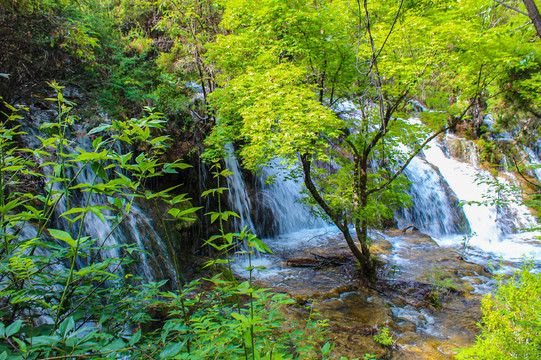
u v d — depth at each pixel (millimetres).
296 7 6188
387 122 6586
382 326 5641
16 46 5578
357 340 5168
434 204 13164
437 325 5812
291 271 8141
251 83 5738
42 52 6266
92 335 1147
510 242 11180
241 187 10633
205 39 10453
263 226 10812
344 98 8062
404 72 5762
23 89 6172
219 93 7230
